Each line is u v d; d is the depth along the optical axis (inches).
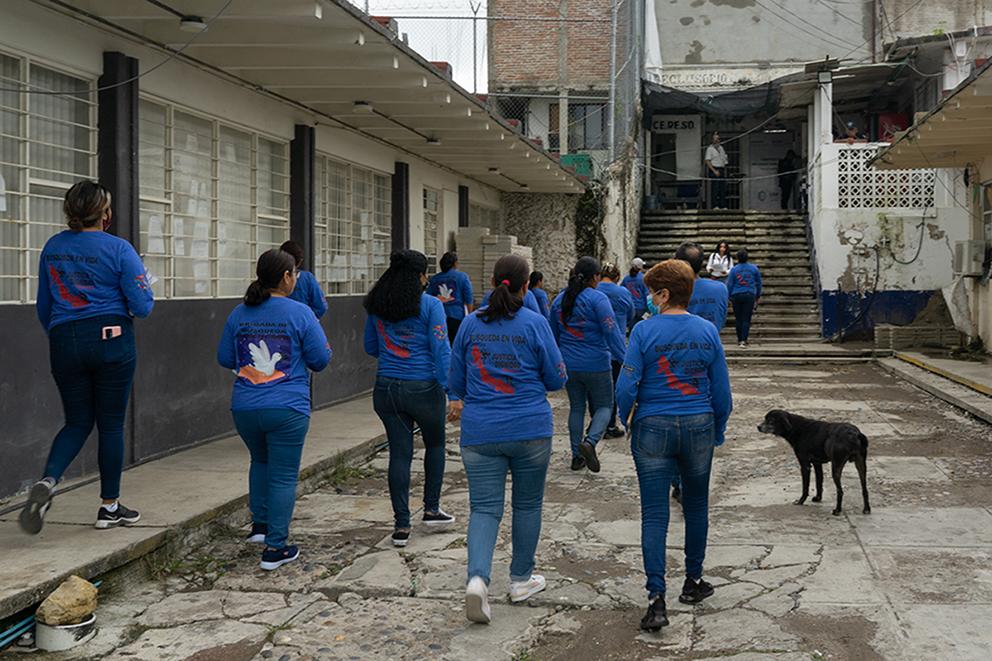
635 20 852.6
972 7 903.7
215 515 240.1
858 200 762.8
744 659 169.0
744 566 221.0
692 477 191.2
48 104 257.3
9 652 173.8
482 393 192.5
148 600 200.8
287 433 218.2
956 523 253.8
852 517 261.3
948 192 748.6
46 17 249.6
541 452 193.5
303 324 219.3
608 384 318.7
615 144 806.5
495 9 895.7
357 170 490.6
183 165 320.2
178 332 312.3
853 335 759.1
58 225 261.6
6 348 237.1
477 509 191.8
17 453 241.0
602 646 177.9
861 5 936.3
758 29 956.0
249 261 368.2
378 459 347.6
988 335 634.8
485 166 606.5
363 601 201.6
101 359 205.5
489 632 184.5
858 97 899.4
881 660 167.2
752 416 441.1
